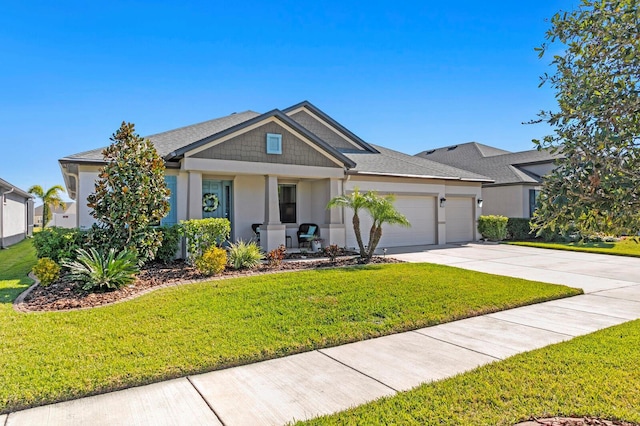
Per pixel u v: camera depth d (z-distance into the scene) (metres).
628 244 19.73
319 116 20.02
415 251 16.45
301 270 10.91
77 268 8.59
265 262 12.32
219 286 8.58
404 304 7.42
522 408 3.70
